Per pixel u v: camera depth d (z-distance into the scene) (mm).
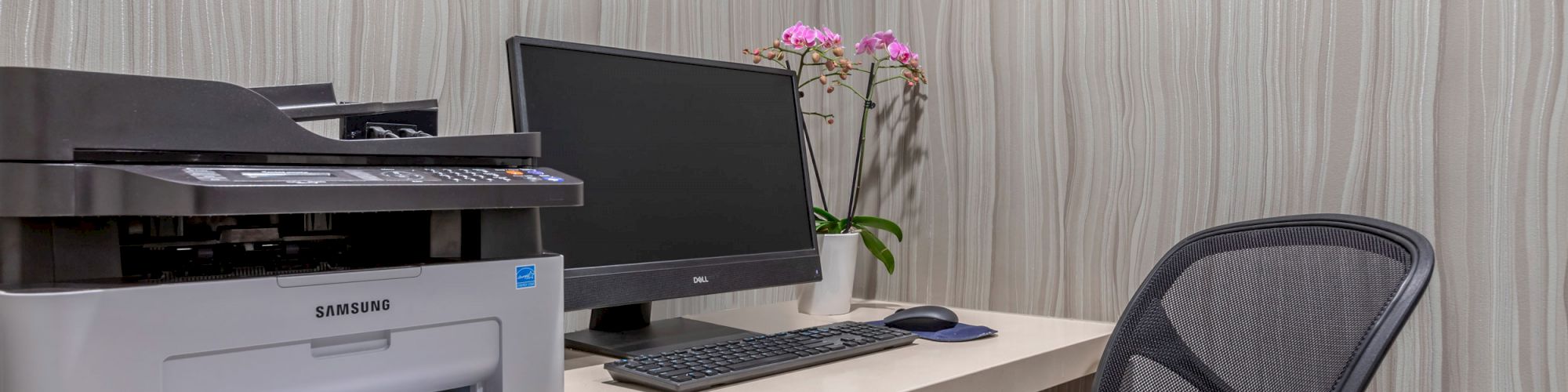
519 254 926
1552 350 1291
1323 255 1047
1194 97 1554
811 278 1600
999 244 1785
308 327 756
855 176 1816
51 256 709
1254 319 1078
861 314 1757
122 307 672
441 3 1416
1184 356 1134
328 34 1293
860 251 2031
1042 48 1722
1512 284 1318
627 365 1111
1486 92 1327
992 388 1226
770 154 1573
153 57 1147
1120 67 1631
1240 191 1513
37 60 1073
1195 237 1225
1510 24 1310
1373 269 987
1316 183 1451
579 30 1597
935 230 1879
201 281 712
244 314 726
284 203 695
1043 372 1348
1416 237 983
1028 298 1748
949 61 1846
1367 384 908
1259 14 1498
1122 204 1631
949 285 1860
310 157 804
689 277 1376
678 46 1771
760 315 1757
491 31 1479
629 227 1313
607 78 1325
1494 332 1337
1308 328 1014
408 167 855
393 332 808
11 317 651
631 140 1341
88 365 658
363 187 744
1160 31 1589
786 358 1185
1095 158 1659
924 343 1417
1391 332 914
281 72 1249
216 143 748
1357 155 1421
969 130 1821
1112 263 1640
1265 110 1493
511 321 888
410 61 1377
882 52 1934
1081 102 1675
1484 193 1333
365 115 972
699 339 1413
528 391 898
